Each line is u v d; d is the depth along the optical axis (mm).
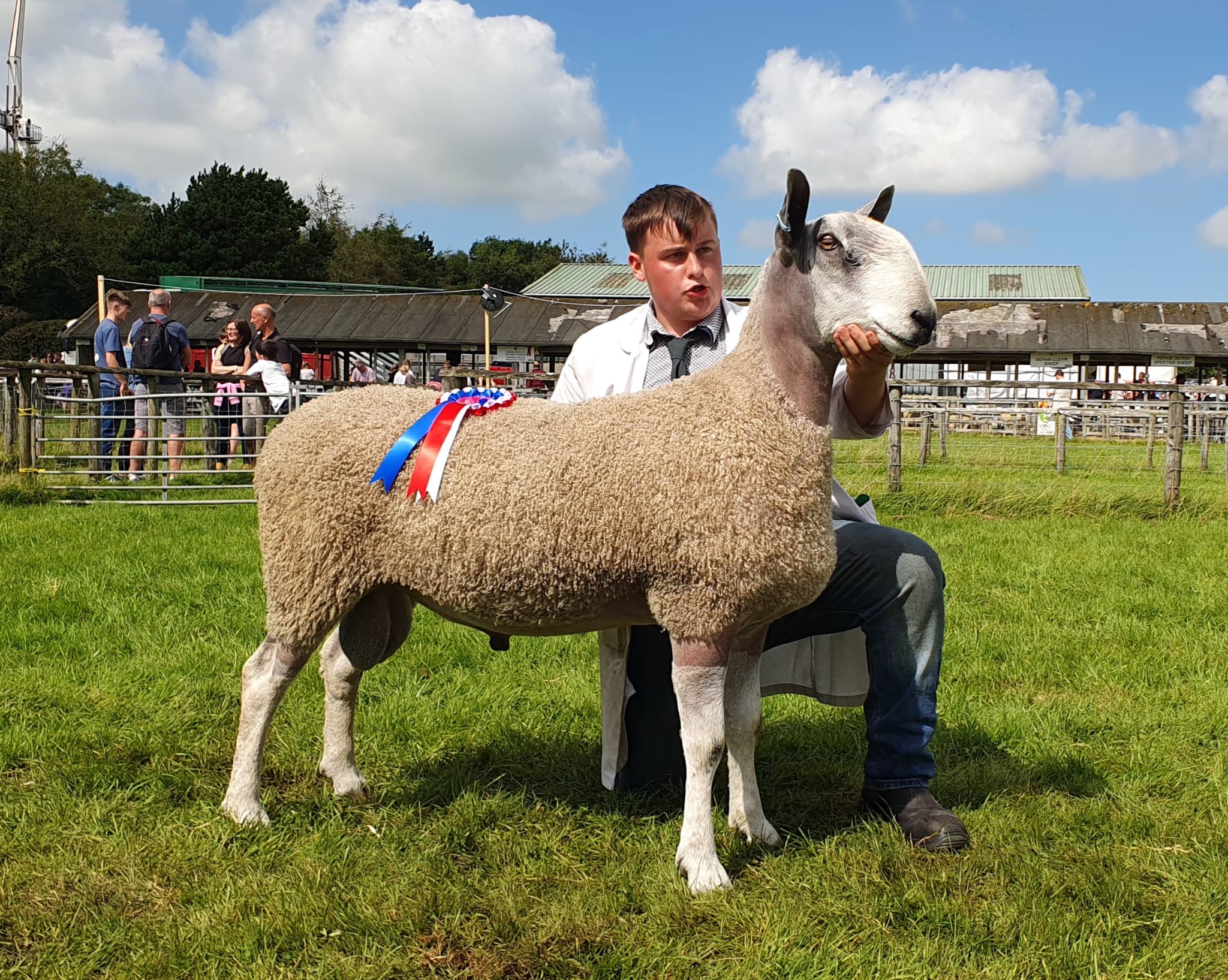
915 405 17719
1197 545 8594
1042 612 6219
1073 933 2676
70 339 38000
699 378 2969
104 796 3469
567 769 3820
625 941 2627
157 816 3311
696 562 2764
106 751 3830
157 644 5262
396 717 4258
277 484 3135
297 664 3256
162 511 9797
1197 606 6305
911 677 3252
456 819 3326
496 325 36250
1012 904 2793
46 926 2684
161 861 3021
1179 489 10711
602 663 3486
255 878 2936
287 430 3180
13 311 56688
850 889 2893
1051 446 14344
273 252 63781
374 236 77750
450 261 86812
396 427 3092
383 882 2924
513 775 3768
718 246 3486
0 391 13289
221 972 2531
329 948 2627
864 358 2723
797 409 2826
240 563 7277
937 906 2783
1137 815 3354
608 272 48656
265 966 2529
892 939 2654
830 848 3121
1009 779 3684
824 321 2730
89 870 2945
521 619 3039
